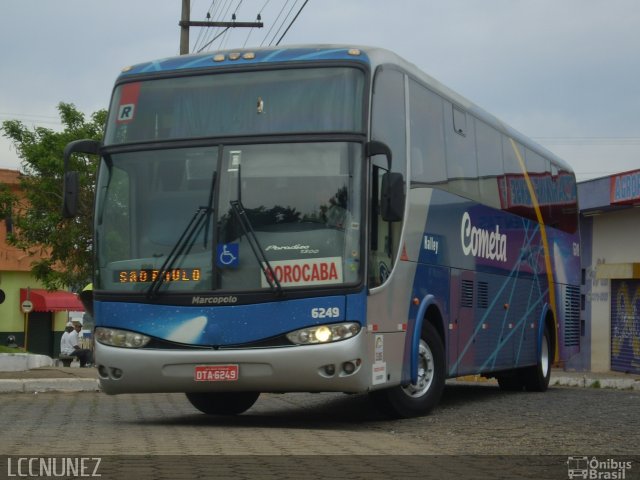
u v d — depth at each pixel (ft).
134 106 45.50
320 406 59.77
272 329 41.81
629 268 104.22
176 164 43.98
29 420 47.83
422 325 49.34
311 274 41.93
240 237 42.55
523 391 73.82
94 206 45.09
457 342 54.49
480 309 58.65
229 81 44.60
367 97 43.47
